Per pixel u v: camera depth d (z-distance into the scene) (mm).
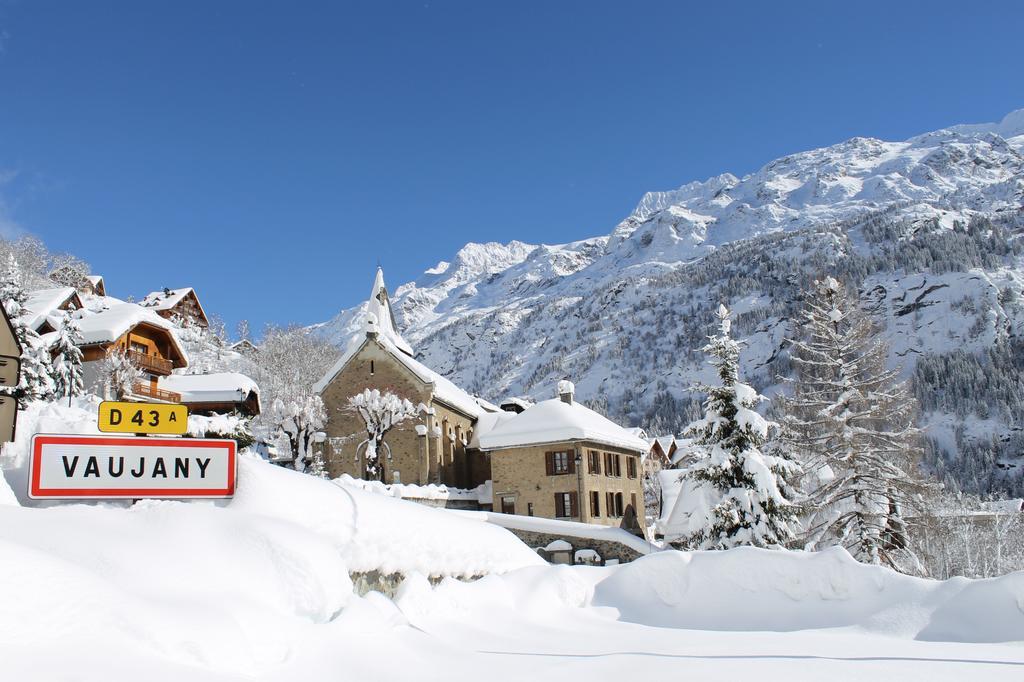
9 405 16516
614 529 34625
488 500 50125
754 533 28578
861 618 17438
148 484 13336
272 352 89562
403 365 54344
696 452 31672
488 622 16453
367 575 16078
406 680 10539
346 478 35000
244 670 9141
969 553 42031
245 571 11195
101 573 9695
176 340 54031
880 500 32281
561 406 48969
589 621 18594
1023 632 15117
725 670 11766
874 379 32625
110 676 7414
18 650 7340
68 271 88562
